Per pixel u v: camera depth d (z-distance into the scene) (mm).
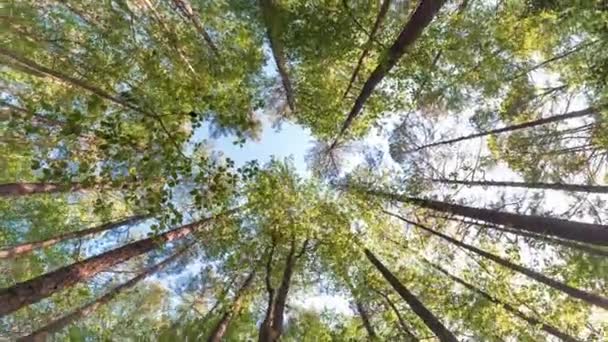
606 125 11453
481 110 13445
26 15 8469
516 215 10719
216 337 10344
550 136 12742
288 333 12188
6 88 10875
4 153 10195
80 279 8297
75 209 13258
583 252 10172
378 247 15570
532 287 13102
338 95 14891
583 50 10328
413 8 12555
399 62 13188
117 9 10453
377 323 14852
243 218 12547
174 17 12805
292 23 11539
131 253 9625
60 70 9961
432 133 14734
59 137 7703
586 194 11305
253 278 13297
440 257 15336
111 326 10750
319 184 13992
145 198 8219
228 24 12977
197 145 8773
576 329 12539
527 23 11258
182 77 10422
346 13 11609
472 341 12633
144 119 8023
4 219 11742
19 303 7098
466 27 11820
